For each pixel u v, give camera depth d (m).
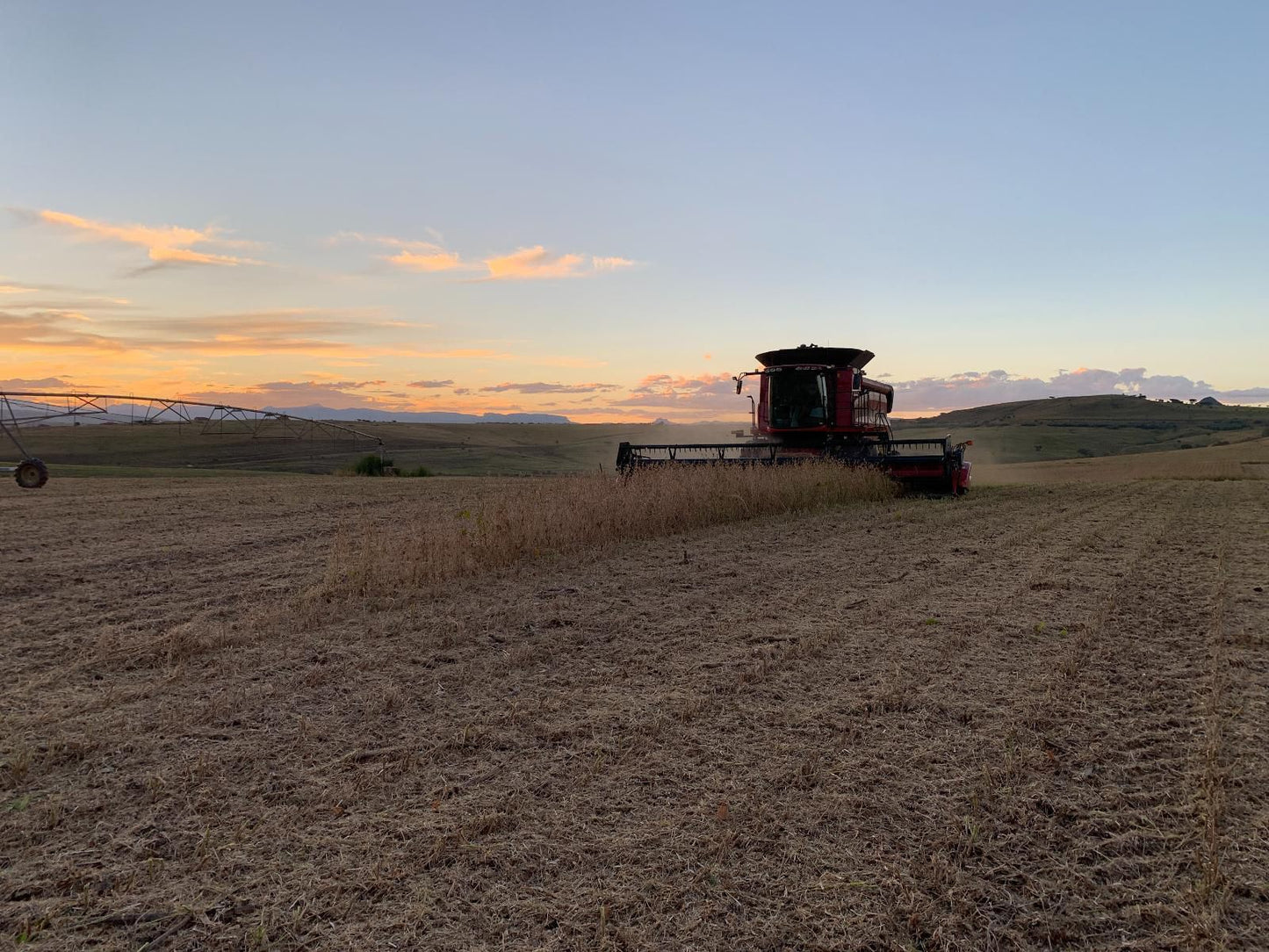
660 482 15.14
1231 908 3.35
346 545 12.30
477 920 3.29
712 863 3.66
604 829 3.97
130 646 7.07
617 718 5.37
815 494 18.27
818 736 5.05
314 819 4.09
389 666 6.52
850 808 4.14
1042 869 3.63
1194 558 11.52
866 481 19.97
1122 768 4.58
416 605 8.57
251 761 4.75
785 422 23.44
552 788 4.40
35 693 5.91
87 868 3.67
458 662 6.62
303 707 5.62
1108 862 3.67
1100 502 20.55
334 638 7.34
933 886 3.50
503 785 4.44
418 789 4.41
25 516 16.91
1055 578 9.91
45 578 10.36
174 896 3.46
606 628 7.66
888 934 3.19
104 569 10.99
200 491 23.20
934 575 10.16
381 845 3.84
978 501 20.56
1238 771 4.52
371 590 9.18
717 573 10.35
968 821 4.00
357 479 30.98
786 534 13.95
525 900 3.42
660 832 3.93
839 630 7.47
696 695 5.78
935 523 15.55
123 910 3.35
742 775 4.52
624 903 3.38
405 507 18.59
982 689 5.87
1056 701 5.60
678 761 4.71
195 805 4.21
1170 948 3.11
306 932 3.23
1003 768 4.56
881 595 8.96
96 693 5.92
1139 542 13.09
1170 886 3.50
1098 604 8.49
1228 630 7.45
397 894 3.47
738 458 21.28
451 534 11.18
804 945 3.13
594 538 12.72
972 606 8.45
